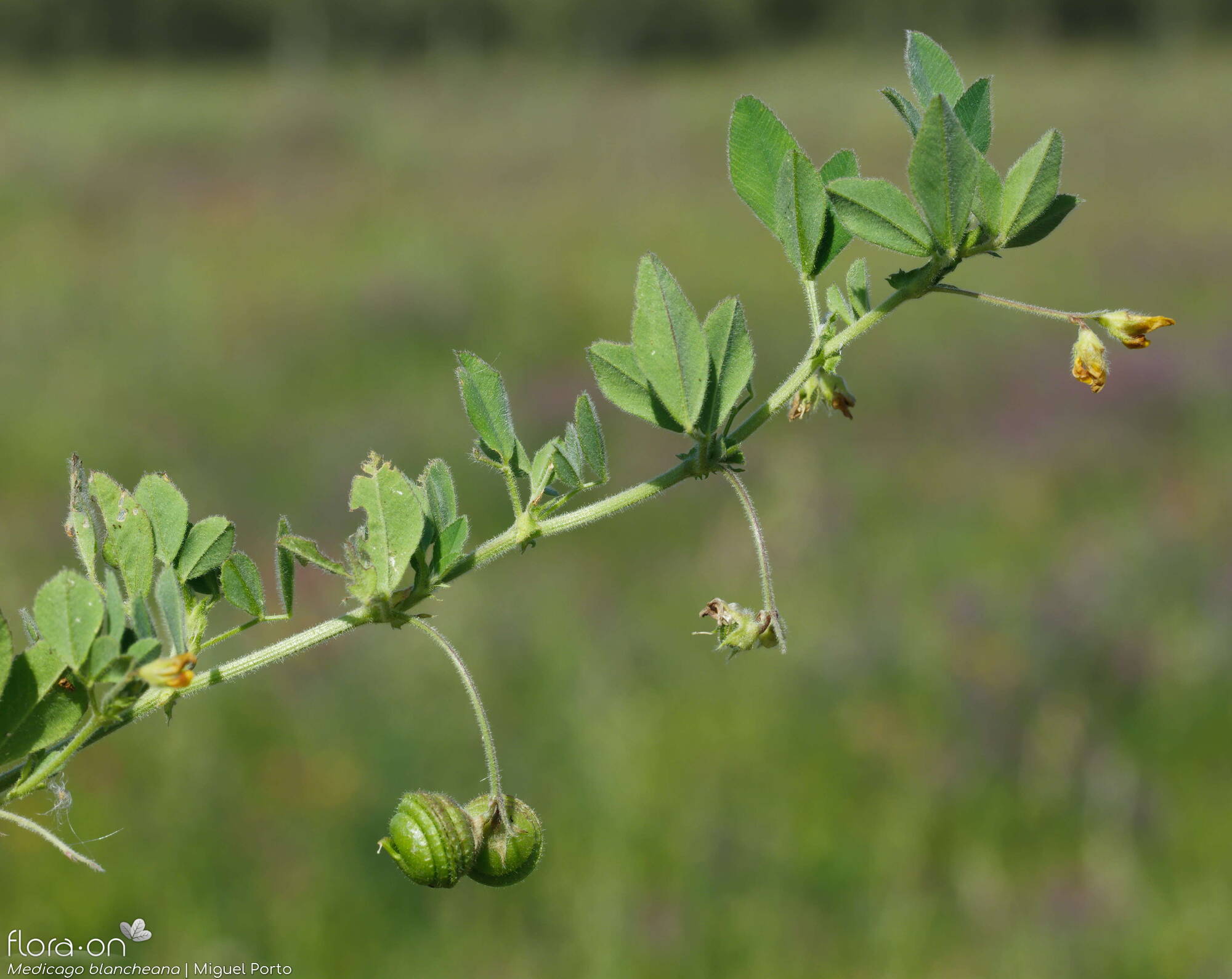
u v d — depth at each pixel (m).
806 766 5.23
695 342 1.38
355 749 5.22
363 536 1.35
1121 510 7.61
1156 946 4.33
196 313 12.19
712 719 5.46
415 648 5.89
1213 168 18.56
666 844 4.79
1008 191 1.34
